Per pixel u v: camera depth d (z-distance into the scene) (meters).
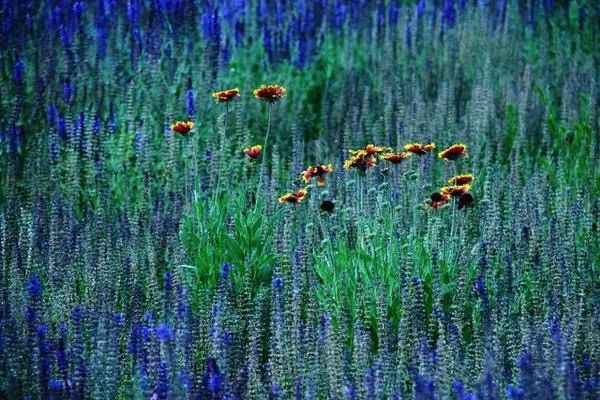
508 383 13.80
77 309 14.21
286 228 16.92
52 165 20.66
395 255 16.08
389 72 25.61
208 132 22.91
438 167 21.83
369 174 18.25
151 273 16.28
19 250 16.56
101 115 23.16
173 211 18.67
